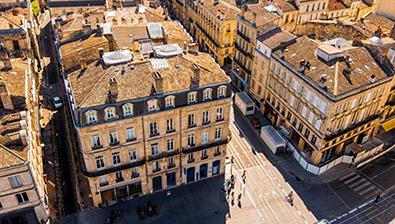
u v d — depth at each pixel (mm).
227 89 66562
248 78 101250
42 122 90312
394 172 80188
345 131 76688
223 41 112125
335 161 81000
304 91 76938
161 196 72875
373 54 81750
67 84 67750
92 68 66562
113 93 59750
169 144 68250
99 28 81188
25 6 110375
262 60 90938
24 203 59812
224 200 72438
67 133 87312
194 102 65062
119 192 70938
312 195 74375
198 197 73000
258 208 71125
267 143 86562
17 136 57500
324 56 77688
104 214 68562
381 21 105812
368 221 69188
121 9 101375
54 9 116750
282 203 72312
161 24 87625
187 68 66938
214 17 112312
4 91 61500
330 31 101000
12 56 89875
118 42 79500
